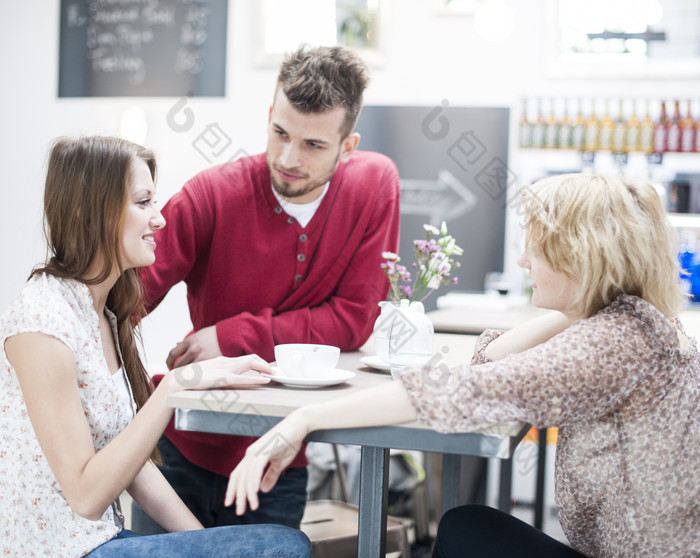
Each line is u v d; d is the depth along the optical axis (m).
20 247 4.11
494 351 1.45
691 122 3.59
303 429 1.12
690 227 3.60
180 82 3.93
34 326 1.22
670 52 3.61
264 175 1.84
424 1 3.79
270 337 1.73
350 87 1.74
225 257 1.87
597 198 1.16
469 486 2.88
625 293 1.17
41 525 1.24
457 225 3.80
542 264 1.19
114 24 3.97
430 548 2.77
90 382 1.30
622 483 1.12
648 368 1.10
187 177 3.95
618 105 3.65
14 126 4.09
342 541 1.82
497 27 3.72
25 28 4.06
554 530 3.07
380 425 1.13
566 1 3.68
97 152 1.32
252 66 3.88
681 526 1.10
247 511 1.90
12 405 1.26
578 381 1.08
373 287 1.89
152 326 3.86
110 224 1.32
